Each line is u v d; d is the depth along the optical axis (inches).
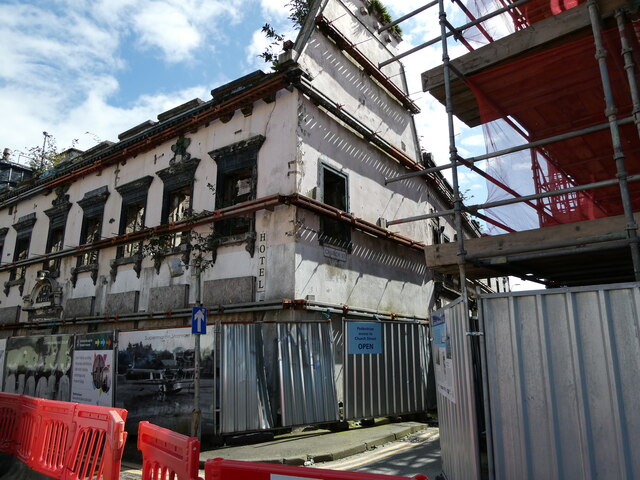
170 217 563.8
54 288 679.7
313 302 418.0
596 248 171.0
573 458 145.3
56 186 758.5
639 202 224.8
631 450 135.3
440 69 246.4
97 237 647.8
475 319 183.8
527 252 190.7
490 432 162.9
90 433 214.2
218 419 327.3
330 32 532.4
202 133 546.3
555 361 153.0
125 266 586.6
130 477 257.4
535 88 222.5
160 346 362.6
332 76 530.3
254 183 471.5
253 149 482.9
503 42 214.7
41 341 459.2
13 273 795.4
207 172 524.7
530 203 225.8
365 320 475.2
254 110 498.3
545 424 151.8
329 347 400.8
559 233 182.7
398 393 434.6
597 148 238.5
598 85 216.5
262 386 354.9
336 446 315.6
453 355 208.4
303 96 474.0
